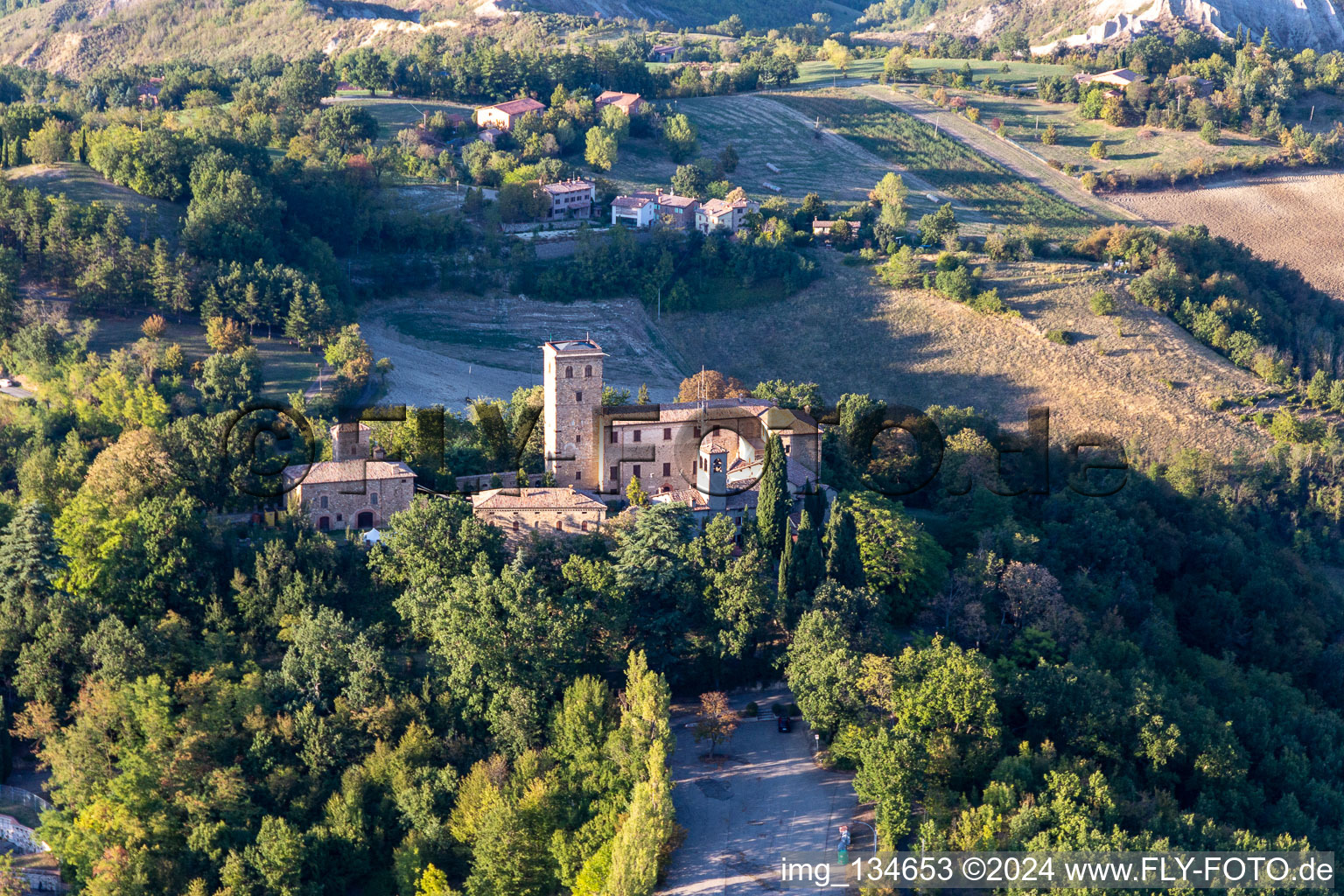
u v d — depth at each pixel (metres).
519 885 103.19
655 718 110.12
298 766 113.88
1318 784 124.81
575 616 119.19
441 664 120.31
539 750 114.00
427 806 107.31
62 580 128.50
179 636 122.06
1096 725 117.25
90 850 103.50
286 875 102.25
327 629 119.25
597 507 132.50
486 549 128.12
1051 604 133.25
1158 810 110.25
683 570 126.25
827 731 115.44
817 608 122.50
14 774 116.75
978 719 111.69
